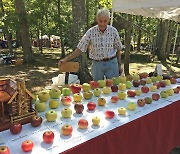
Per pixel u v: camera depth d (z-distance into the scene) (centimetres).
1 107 154
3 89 162
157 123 199
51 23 1518
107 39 324
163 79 303
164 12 657
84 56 698
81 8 702
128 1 429
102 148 153
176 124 228
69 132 149
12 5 1259
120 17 1201
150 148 197
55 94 211
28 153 129
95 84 248
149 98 213
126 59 913
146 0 405
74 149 136
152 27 2195
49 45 2375
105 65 337
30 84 753
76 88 229
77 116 179
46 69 1032
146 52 2114
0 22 1173
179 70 1183
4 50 1844
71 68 283
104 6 1109
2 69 1009
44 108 185
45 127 160
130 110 195
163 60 1578
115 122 170
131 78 286
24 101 159
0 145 137
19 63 1130
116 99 210
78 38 711
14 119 157
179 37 1859
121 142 166
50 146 137
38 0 1281
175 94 245
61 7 1428
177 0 375
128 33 895
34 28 1569
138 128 179
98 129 159
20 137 146
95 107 194
